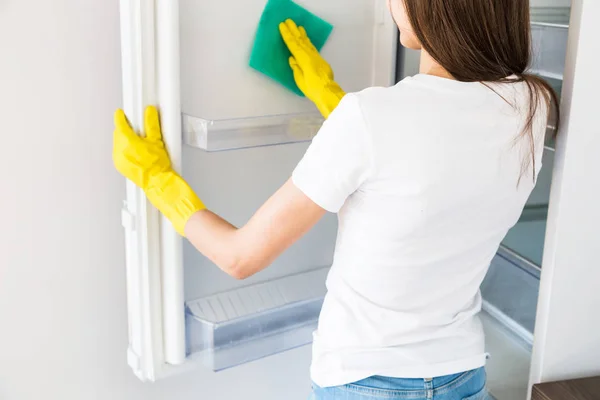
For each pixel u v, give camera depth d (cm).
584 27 107
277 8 134
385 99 93
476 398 111
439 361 105
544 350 125
